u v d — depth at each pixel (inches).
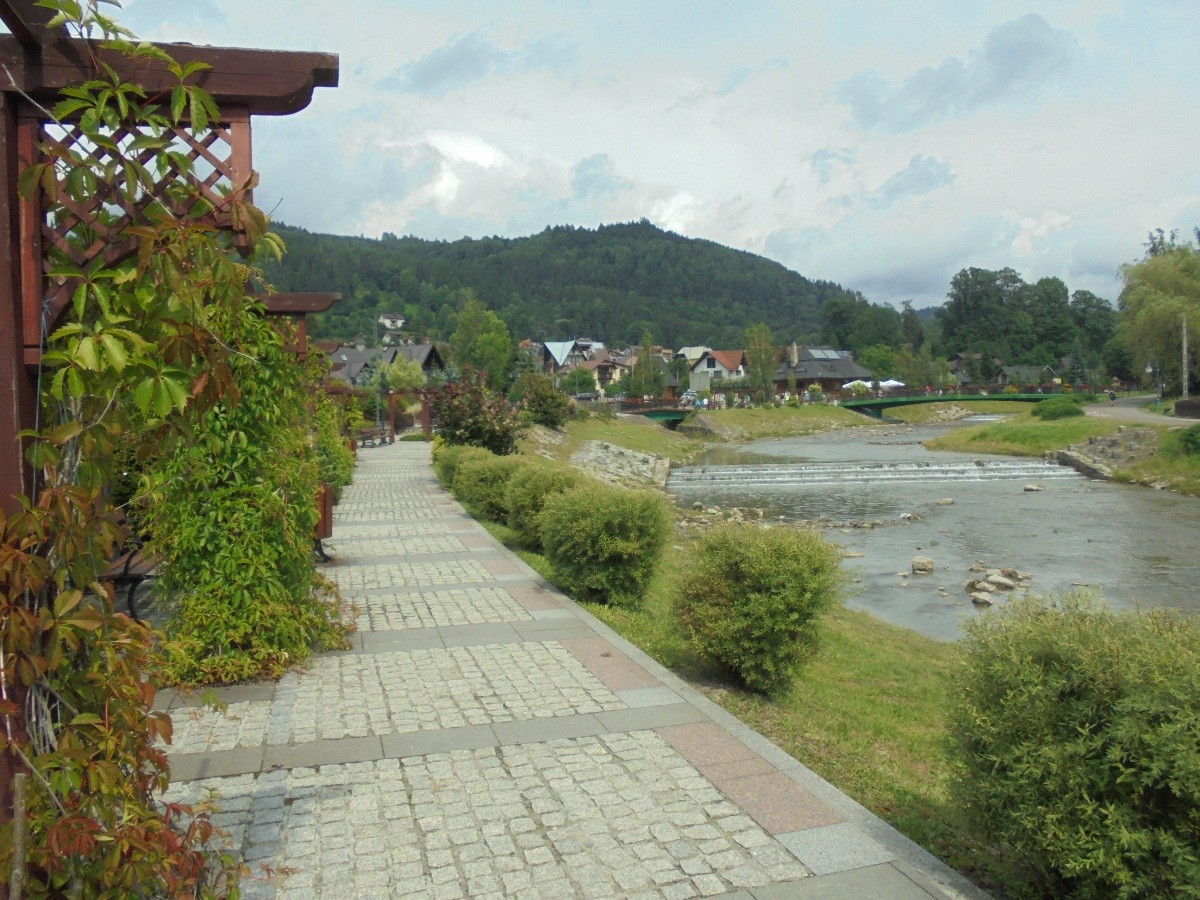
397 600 393.1
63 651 104.8
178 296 101.7
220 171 128.4
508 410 1154.0
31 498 104.8
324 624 309.0
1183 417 1825.8
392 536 595.8
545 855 163.9
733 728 231.6
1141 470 1396.4
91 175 106.2
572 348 4734.3
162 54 108.8
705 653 281.9
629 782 196.5
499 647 313.7
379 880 155.2
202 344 104.3
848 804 185.8
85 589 112.0
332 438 652.7
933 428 2957.7
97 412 104.3
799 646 275.1
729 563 282.8
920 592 635.5
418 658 299.0
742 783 196.1
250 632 271.4
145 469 259.4
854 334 5201.8
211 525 265.3
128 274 104.3
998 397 3041.3
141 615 343.9
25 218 106.2
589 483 429.4
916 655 417.1
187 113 129.3
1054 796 134.0
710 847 166.7
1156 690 124.2
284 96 140.4
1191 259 2245.3
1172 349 2196.1
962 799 152.2
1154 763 119.6
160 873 102.3
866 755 238.8
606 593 388.2
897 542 868.6
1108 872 124.2
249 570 267.7
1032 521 1001.5
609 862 161.3
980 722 145.8
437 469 1027.9
